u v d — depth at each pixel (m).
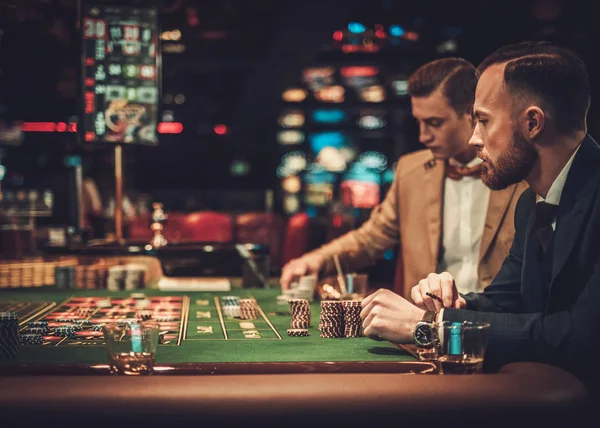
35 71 9.99
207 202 14.42
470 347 1.79
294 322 2.75
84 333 2.57
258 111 18.02
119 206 5.16
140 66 5.18
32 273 4.41
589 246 1.97
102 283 4.21
